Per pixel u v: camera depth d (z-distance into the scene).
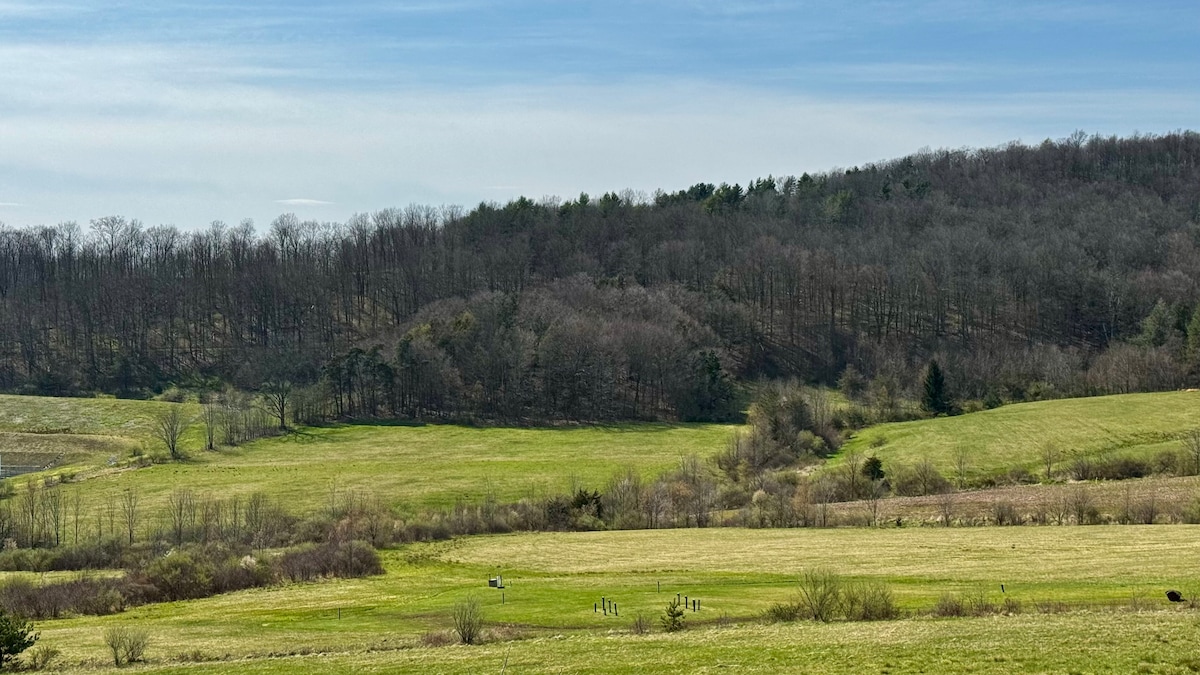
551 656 42.19
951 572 63.50
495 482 118.44
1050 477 106.50
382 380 163.38
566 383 167.88
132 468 127.69
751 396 172.00
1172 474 101.00
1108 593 51.94
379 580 75.06
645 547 84.69
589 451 138.62
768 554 77.06
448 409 164.38
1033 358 167.50
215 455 136.50
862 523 89.56
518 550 86.56
